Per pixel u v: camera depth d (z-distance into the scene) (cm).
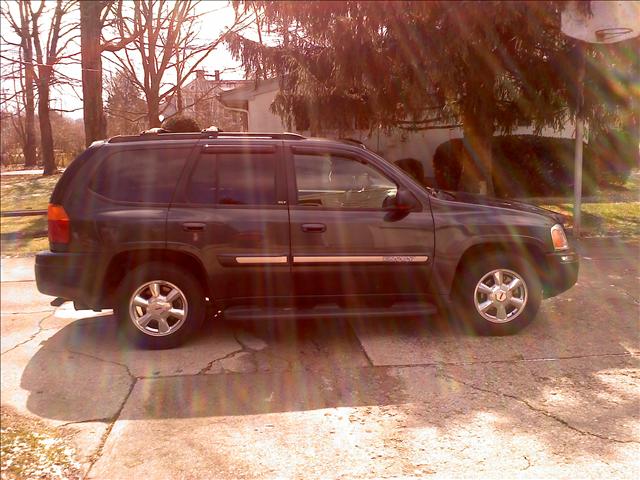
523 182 1405
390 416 387
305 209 508
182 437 366
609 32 812
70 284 499
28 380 455
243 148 516
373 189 520
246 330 561
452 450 343
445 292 522
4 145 4394
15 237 1155
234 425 379
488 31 813
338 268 509
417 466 328
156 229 496
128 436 368
